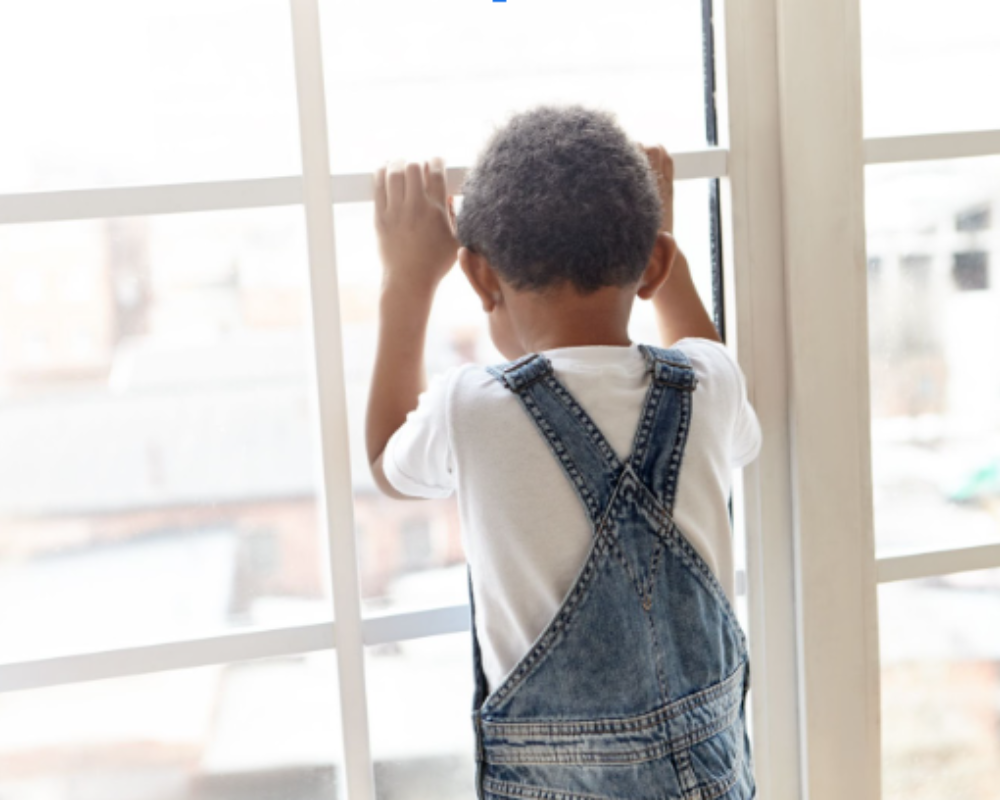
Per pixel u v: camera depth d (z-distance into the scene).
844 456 1.05
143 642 0.97
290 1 0.91
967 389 1.14
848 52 1.00
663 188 0.98
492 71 1.06
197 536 1.07
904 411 1.13
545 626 0.85
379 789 1.10
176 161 1.03
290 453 1.08
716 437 0.90
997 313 1.13
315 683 1.08
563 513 0.85
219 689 1.07
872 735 1.10
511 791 0.88
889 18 1.08
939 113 1.10
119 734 1.06
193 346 1.05
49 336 1.03
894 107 1.09
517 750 0.87
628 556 0.85
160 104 1.02
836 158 1.01
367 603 1.07
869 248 1.09
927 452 1.14
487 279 0.90
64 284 1.03
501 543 0.85
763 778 1.10
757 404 1.05
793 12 0.99
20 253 1.02
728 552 0.91
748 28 1.00
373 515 1.05
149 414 1.05
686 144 1.09
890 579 1.09
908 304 1.11
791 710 1.10
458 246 0.96
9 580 1.04
